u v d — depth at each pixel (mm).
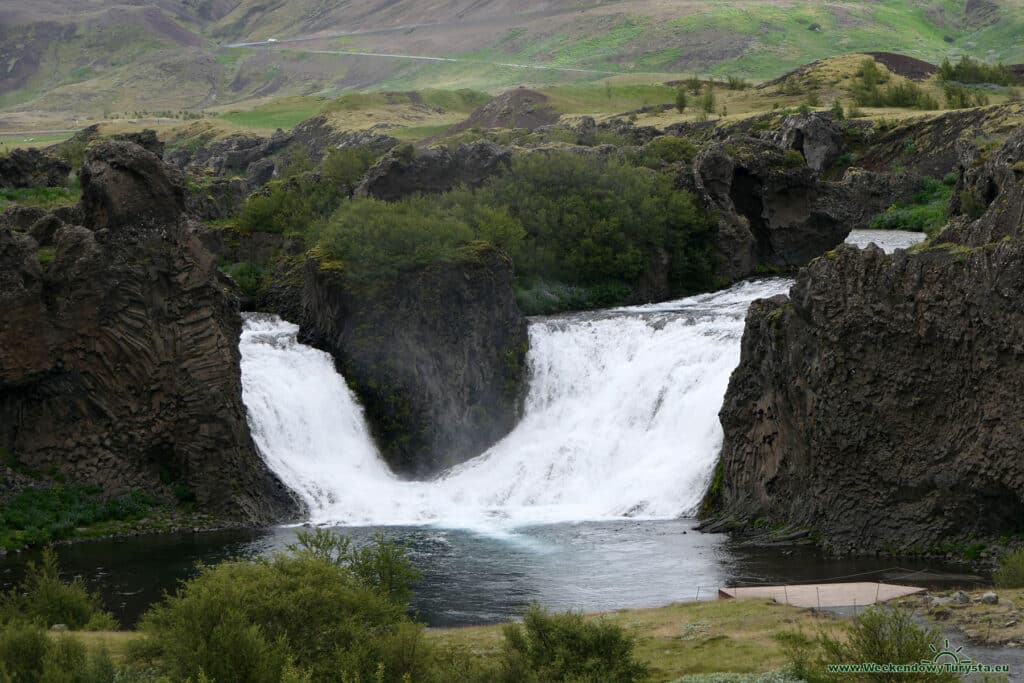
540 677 27141
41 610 38531
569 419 72625
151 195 63875
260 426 67188
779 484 54875
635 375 71375
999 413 46031
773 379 55125
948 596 36594
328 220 89000
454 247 74438
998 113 147125
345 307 72500
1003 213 49062
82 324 61531
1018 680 26281
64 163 112312
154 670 27922
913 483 48719
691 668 29188
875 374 50188
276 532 58812
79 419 61688
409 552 52250
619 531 56156
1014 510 46125
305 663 27922
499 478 68000
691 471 62156
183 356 62500
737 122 178750
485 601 43250
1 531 56281
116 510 59906
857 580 43906
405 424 70812
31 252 61000
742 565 47875
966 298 47375
